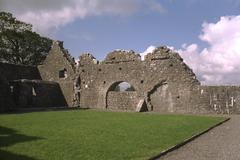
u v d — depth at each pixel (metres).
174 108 35.19
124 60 38.66
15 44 52.88
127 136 15.51
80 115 27.12
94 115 27.42
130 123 21.22
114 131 17.12
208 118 26.08
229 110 32.31
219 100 32.88
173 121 23.05
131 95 37.88
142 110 35.94
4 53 51.69
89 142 13.71
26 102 37.97
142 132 16.92
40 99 40.03
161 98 36.12
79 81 41.97
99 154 11.48
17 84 37.66
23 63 53.88
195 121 23.20
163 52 36.22
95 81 40.72
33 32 54.28
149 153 11.81
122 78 38.66
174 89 35.38
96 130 17.38
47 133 16.00
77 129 17.67
